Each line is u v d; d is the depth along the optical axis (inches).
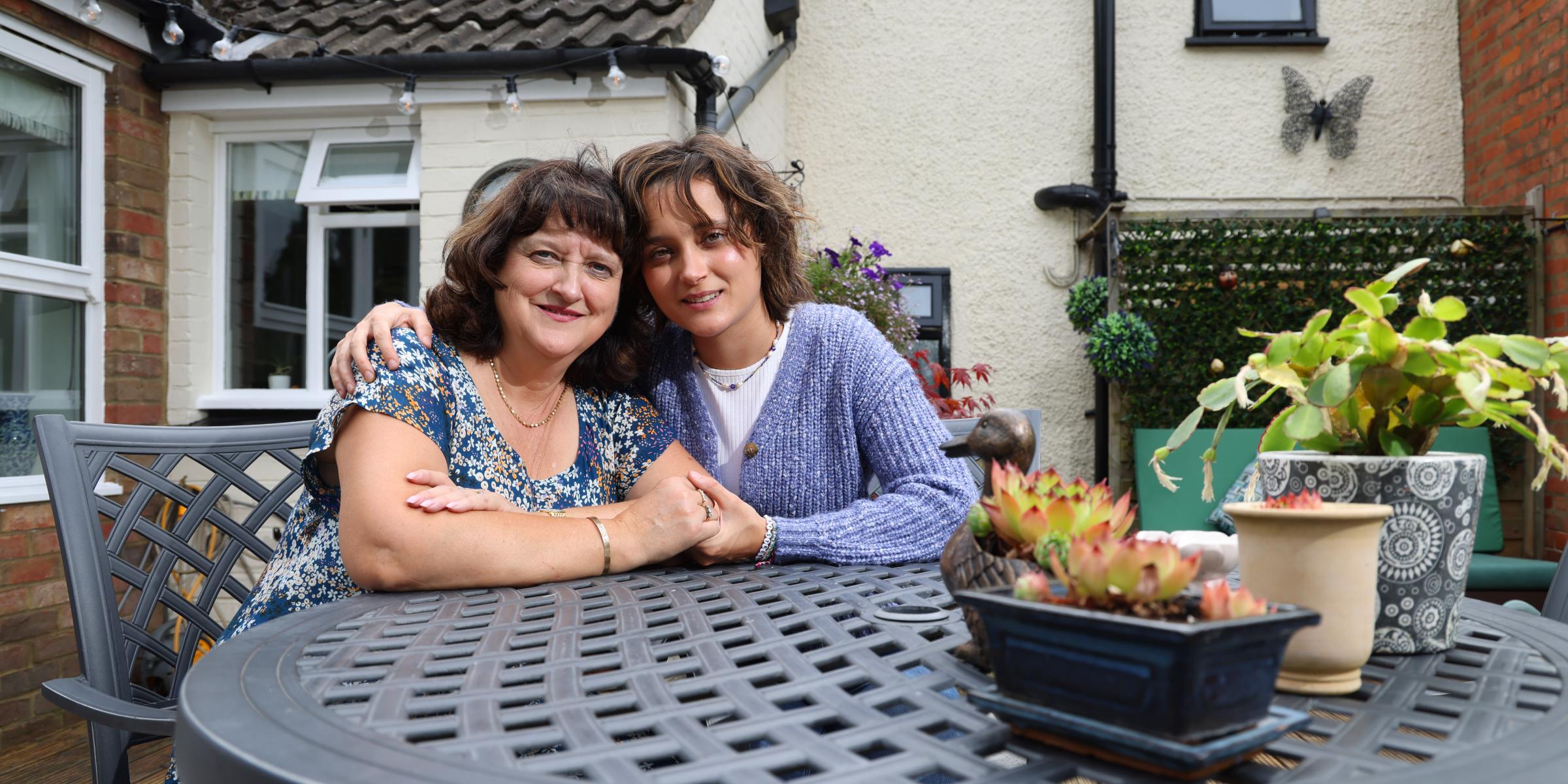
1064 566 24.6
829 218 215.6
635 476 60.9
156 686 133.6
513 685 28.0
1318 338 33.2
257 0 169.0
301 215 159.8
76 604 51.6
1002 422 31.0
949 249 213.3
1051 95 213.3
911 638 32.8
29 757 116.4
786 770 21.5
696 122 153.6
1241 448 172.1
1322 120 206.4
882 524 51.9
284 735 23.1
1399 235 179.2
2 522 123.0
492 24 152.3
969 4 215.3
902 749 22.3
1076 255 210.4
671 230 56.5
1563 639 33.6
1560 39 173.6
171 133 154.6
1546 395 174.7
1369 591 26.8
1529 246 177.8
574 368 60.9
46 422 53.3
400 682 27.9
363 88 148.8
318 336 159.2
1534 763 20.7
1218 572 33.9
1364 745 22.3
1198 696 19.6
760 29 195.6
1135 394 183.0
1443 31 207.0
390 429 48.0
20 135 130.5
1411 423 33.0
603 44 139.9
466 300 56.2
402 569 42.9
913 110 215.5
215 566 59.5
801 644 32.7
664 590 42.7
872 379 60.3
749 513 50.3
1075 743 21.9
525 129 146.5
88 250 139.9
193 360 155.2
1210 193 209.6
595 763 21.3
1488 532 169.8
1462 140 206.2
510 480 55.8
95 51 139.5
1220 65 210.1
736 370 63.7
